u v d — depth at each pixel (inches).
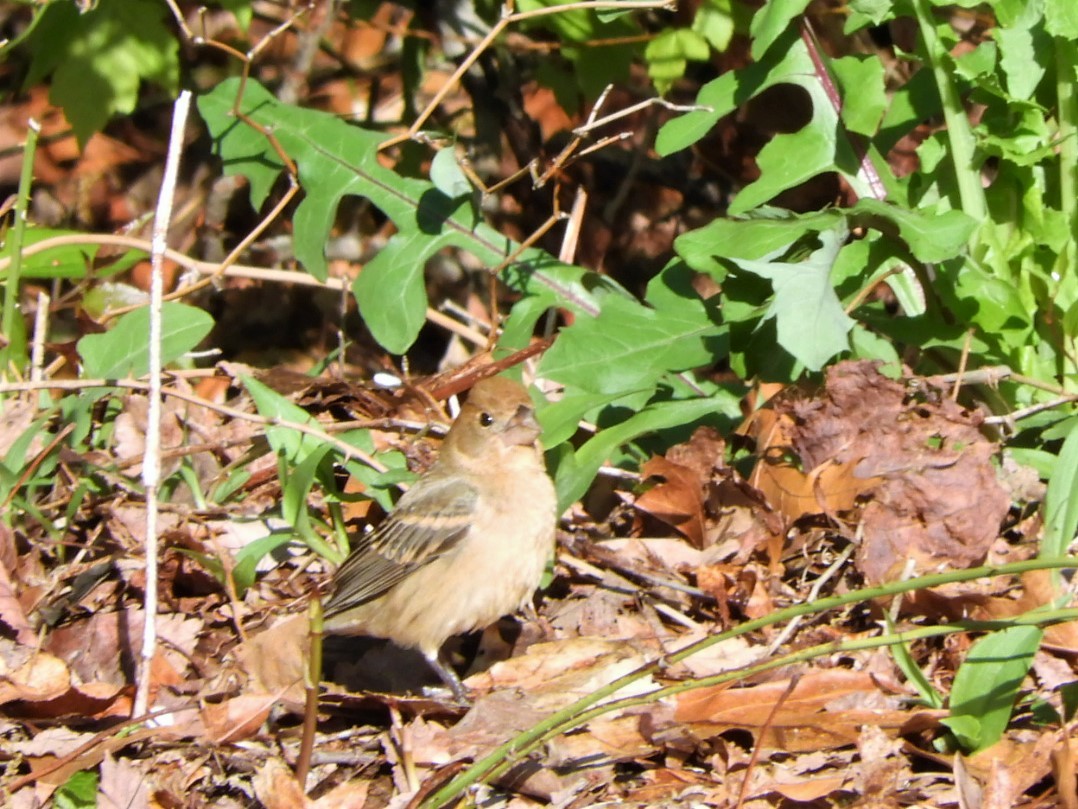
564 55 586.9
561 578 424.8
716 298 466.3
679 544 418.6
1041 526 395.9
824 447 403.9
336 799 320.2
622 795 325.1
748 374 440.5
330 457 426.3
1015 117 430.3
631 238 714.2
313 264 491.5
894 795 312.0
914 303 457.7
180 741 344.8
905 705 343.3
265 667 366.3
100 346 460.4
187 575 412.5
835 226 407.5
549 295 484.7
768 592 395.5
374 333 482.3
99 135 750.5
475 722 350.0
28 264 506.9
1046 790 313.0
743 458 431.8
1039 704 338.6
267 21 708.7
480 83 666.8
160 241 352.2
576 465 421.1
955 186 451.2
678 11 569.6
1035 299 437.1
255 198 502.3
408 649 417.1
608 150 713.0
